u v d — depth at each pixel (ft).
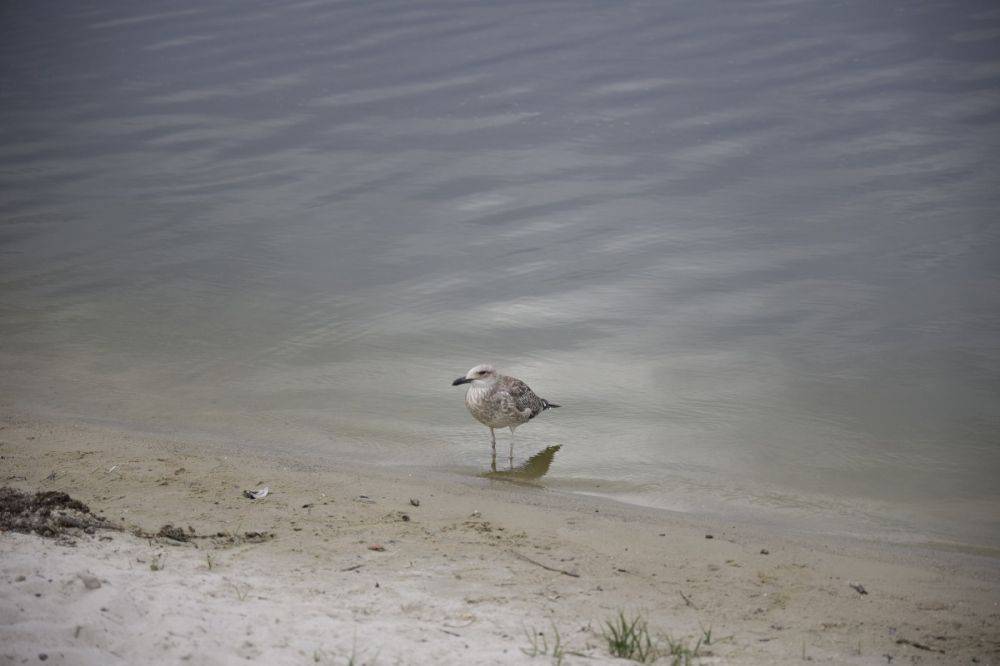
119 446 45.34
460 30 114.52
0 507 33.22
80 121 96.99
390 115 94.02
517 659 25.05
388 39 113.29
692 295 62.90
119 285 66.59
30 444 45.11
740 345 57.16
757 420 50.11
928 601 32.76
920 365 54.39
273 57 110.42
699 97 94.17
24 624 23.89
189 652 23.59
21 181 84.07
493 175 81.56
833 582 33.99
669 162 82.38
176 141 91.30
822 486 44.50
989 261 64.90
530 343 58.23
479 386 46.37
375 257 69.51
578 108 93.20
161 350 58.34
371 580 31.07
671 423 50.08
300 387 54.29
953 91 92.38
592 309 61.62
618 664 25.31
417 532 36.40
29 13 132.26
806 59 101.35
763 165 81.05
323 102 97.76
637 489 44.16
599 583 32.55
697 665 26.25
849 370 54.29
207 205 78.64
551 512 39.93
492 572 32.65
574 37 110.73
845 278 64.03
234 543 33.86
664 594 32.07
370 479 43.06
